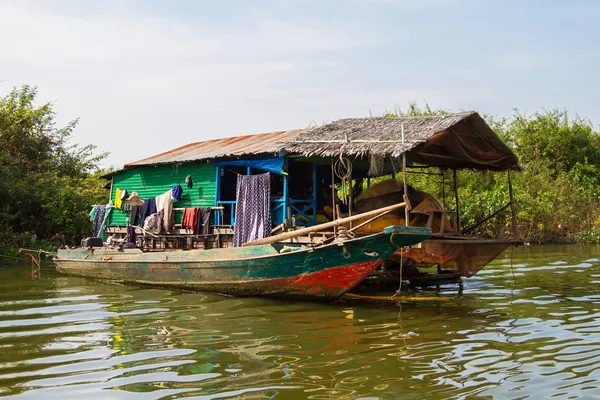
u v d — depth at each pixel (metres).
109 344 8.31
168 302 11.95
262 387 6.44
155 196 18.31
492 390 6.33
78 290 13.70
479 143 14.02
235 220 14.40
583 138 37.38
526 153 36.75
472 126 13.26
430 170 25.97
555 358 7.56
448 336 8.84
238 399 6.08
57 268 17.17
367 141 12.38
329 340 8.56
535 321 9.98
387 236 10.76
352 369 7.09
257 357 7.62
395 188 13.41
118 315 10.47
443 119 12.72
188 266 13.44
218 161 15.68
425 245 12.16
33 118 27.81
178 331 9.16
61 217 23.19
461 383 6.57
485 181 30.73
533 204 29.55
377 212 11.05
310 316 10.45
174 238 16.52
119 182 19.78
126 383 6.57
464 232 15.34
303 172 15.72
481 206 28.25
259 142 16.83
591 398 6.07
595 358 7.54
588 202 32.69
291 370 7.05
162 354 7.77
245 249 12.40
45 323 9.72
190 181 16.84
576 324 9.70
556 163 36.75
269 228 13.65
